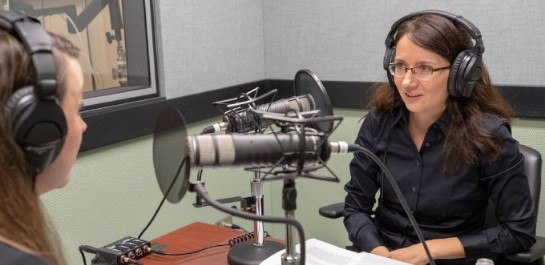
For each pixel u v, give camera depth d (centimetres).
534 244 149
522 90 197
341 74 238
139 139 203
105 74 196
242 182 254
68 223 183
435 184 153
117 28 196
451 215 154
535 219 149
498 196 149
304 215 263
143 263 131
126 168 200
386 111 165
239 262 125
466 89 138
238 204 159
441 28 137
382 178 162
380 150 163
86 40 188
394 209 162
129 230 205
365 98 231
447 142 149
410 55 139
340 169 244
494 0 198
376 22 224
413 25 140
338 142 85
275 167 81
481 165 149
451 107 148
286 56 252
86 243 190
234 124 114
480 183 152
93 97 186
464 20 137
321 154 83
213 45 231
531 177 154
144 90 204
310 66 246
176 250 138
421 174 155
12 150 64
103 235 196
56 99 65
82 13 185
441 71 139
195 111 223
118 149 196
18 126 63
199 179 102
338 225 254
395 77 146
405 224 158
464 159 148
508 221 148
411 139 157
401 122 159
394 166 160
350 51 233
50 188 76
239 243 136
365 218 164
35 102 63
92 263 132
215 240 144
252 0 247
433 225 156
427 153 155
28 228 67
